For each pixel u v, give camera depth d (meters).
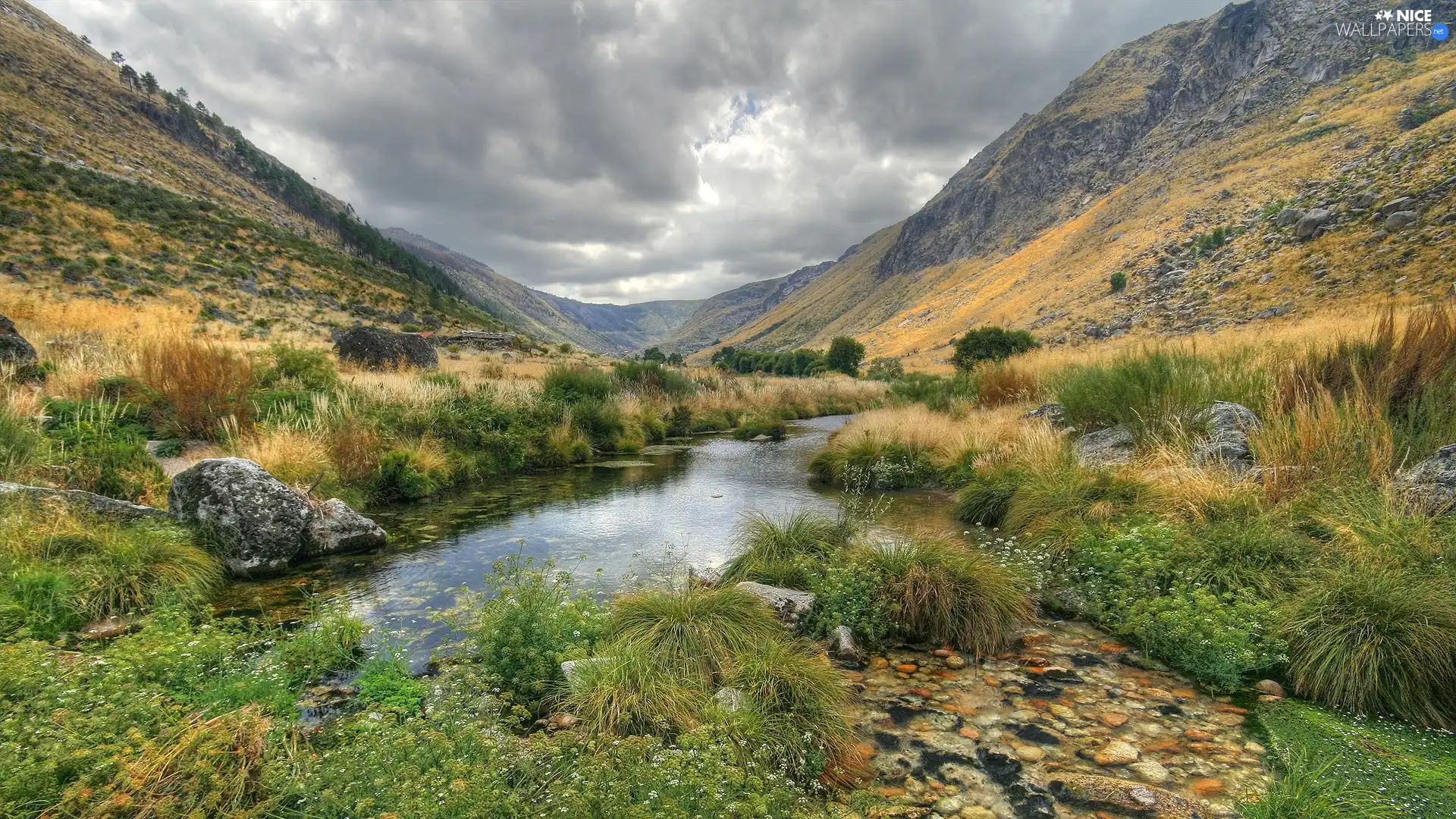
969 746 3.37
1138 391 8.70
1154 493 6.36
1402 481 5.12
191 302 44.59
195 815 2.25
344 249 120.75
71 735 2.45
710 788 2.33
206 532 6.02
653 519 8.44
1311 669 3.79
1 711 2.66
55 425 7.73
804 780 3.02
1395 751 3.09
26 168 61.12
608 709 3.35
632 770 2.44
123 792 2.24
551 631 4.14
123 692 2.94
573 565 6.47
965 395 15.98
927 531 7.42
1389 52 146.88
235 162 137.12
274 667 3.77
